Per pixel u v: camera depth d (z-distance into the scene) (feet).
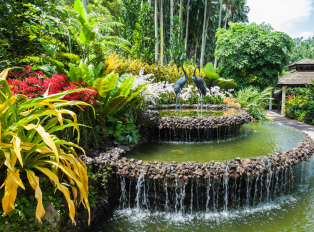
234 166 8.60
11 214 5.20
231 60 34.99
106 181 8.64
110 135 11.83
